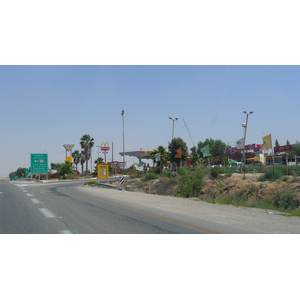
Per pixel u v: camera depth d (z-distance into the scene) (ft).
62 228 33.71
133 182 157.38
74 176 269.44
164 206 57.47
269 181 85.15
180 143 226.17
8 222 37.37
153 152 176.96
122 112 161.68
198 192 96.53
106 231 32.53
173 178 126.52
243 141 136.56
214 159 258.98
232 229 34.40
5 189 107.24
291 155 167.63
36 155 200.64
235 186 86.58
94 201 63.77
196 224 37.17
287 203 62.03
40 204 56.44
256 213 50.06
